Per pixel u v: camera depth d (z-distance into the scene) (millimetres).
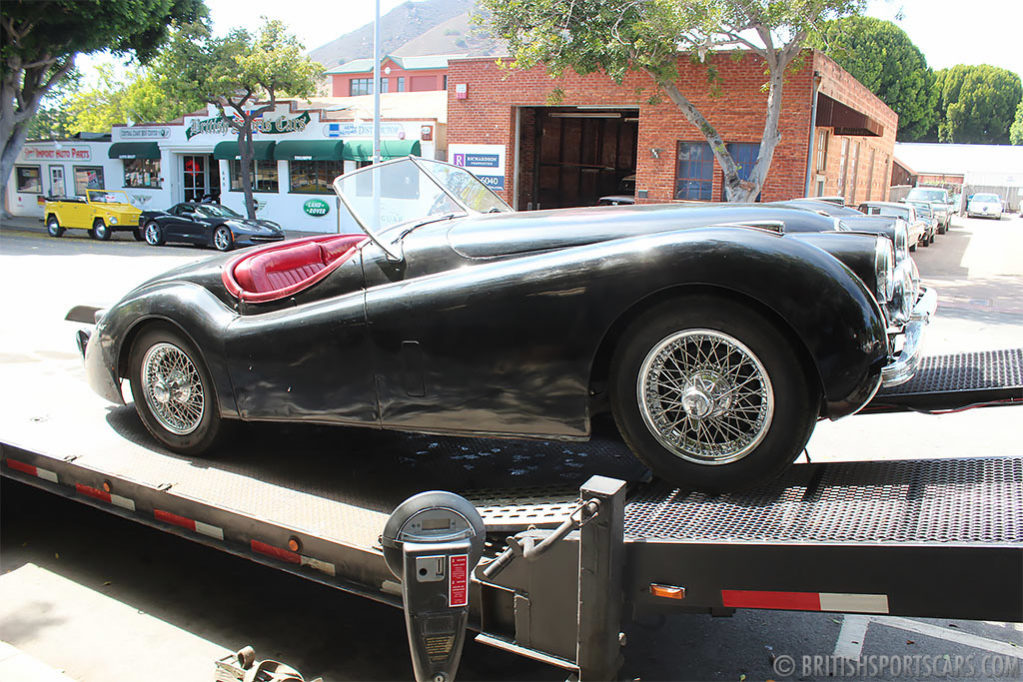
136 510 3299
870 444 5805
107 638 3197
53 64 27453
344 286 3250
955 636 3301
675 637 3262
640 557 2328
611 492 2174
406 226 3316
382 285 3172
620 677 2938
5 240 22703
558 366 2717
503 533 2570
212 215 20938
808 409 2480
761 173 16469
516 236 3072
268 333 3242
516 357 2768
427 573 1966
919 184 64875
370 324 2994
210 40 25344
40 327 9008
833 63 18984
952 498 2436
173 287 3609
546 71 19953
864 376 2422
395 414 3031
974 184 61625
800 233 3436
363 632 3295
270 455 3633
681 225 3150
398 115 27406
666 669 3018
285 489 3174
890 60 67438
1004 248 25562
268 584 3711
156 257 18188
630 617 2461
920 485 2590
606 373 2814
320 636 3254
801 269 2408
